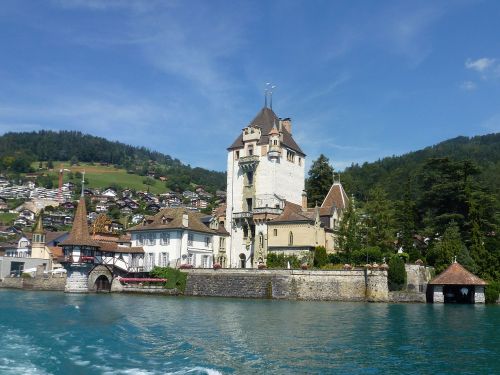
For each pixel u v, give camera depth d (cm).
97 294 8400
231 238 10806
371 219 9131
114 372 2370
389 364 2733
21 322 4000
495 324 4538
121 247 9900
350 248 8856
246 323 4378
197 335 3631
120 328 3812
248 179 10862
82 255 8756
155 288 8531
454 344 3403
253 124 11200
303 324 4356
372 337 3653
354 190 16900
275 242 9538
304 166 11525
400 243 9438
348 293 7394
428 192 9925
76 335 3341
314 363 2720
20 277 10725
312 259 8994
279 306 6275
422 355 2992
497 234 9375
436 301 7275
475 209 9044
